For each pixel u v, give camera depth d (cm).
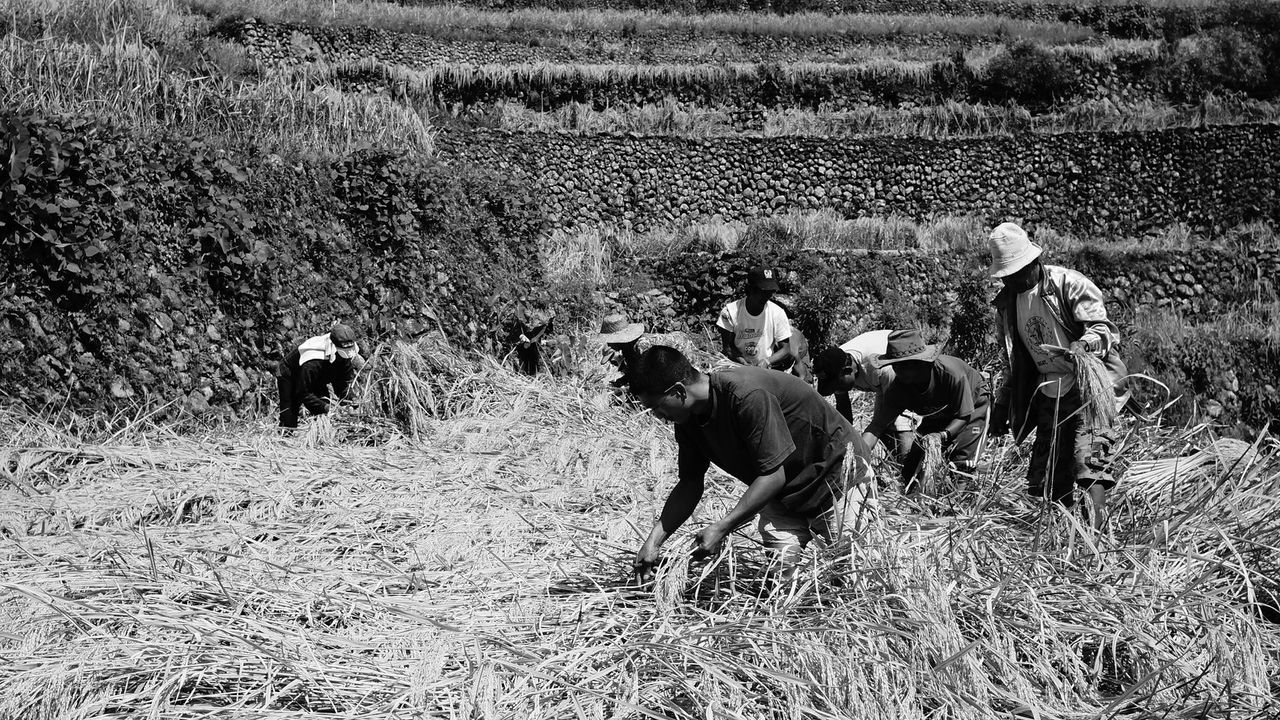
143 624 364
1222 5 3141
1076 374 489
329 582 409
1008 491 502
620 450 665
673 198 2222
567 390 842
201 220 809
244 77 1385
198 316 792
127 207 746
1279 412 1958
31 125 697
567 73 2391
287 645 353
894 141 2398
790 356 873
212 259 814
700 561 412
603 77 2414
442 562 434
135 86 1122
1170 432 584
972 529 432
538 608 391
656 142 2219
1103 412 482
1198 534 449
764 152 2300
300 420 784
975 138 2453
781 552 405
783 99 2552
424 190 1029
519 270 1199
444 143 2036
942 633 348
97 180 723
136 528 477
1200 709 330
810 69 2577
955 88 2681
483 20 2739
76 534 466
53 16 1305
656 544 402
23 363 666
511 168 2097
